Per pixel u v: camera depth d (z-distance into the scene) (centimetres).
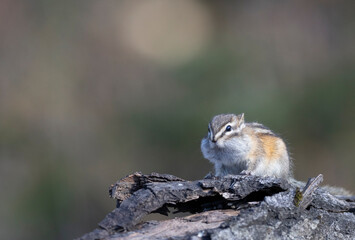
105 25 2091
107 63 2039
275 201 599
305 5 2083
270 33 2056
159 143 1894
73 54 2038
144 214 604
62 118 1947
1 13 2016
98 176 1880
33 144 1897
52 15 2059
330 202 632
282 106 1830
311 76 1928
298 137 1830
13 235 1750
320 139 1831
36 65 1995
